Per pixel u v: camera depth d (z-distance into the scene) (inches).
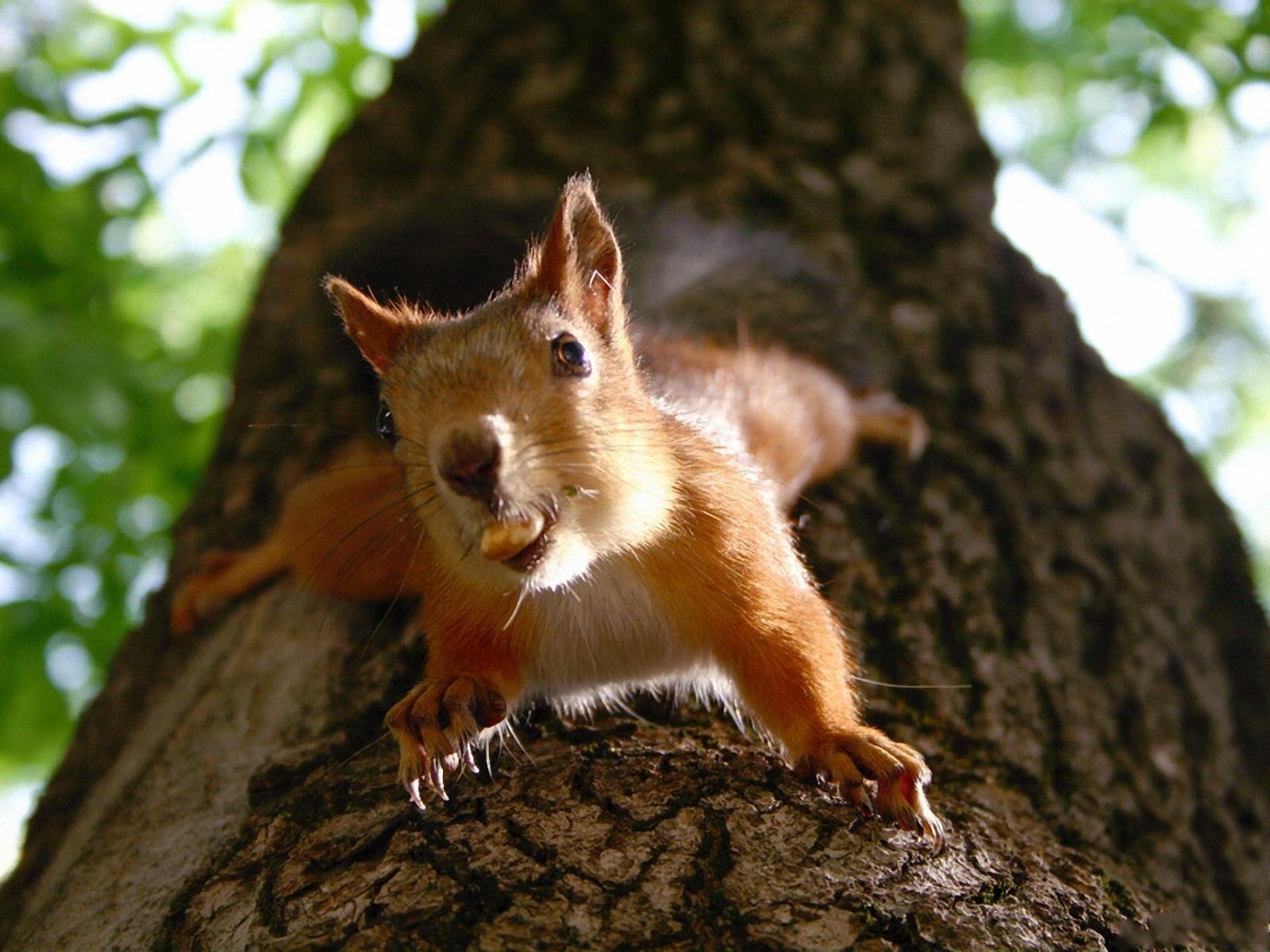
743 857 13.6
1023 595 17.4
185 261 34.1
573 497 14.8
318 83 31.2
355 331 15.9
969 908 13.4
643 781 14.2
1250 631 19.4
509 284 17.0
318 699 16.1
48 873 16.1
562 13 24.9
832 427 18.5
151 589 19.9
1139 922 13.9
